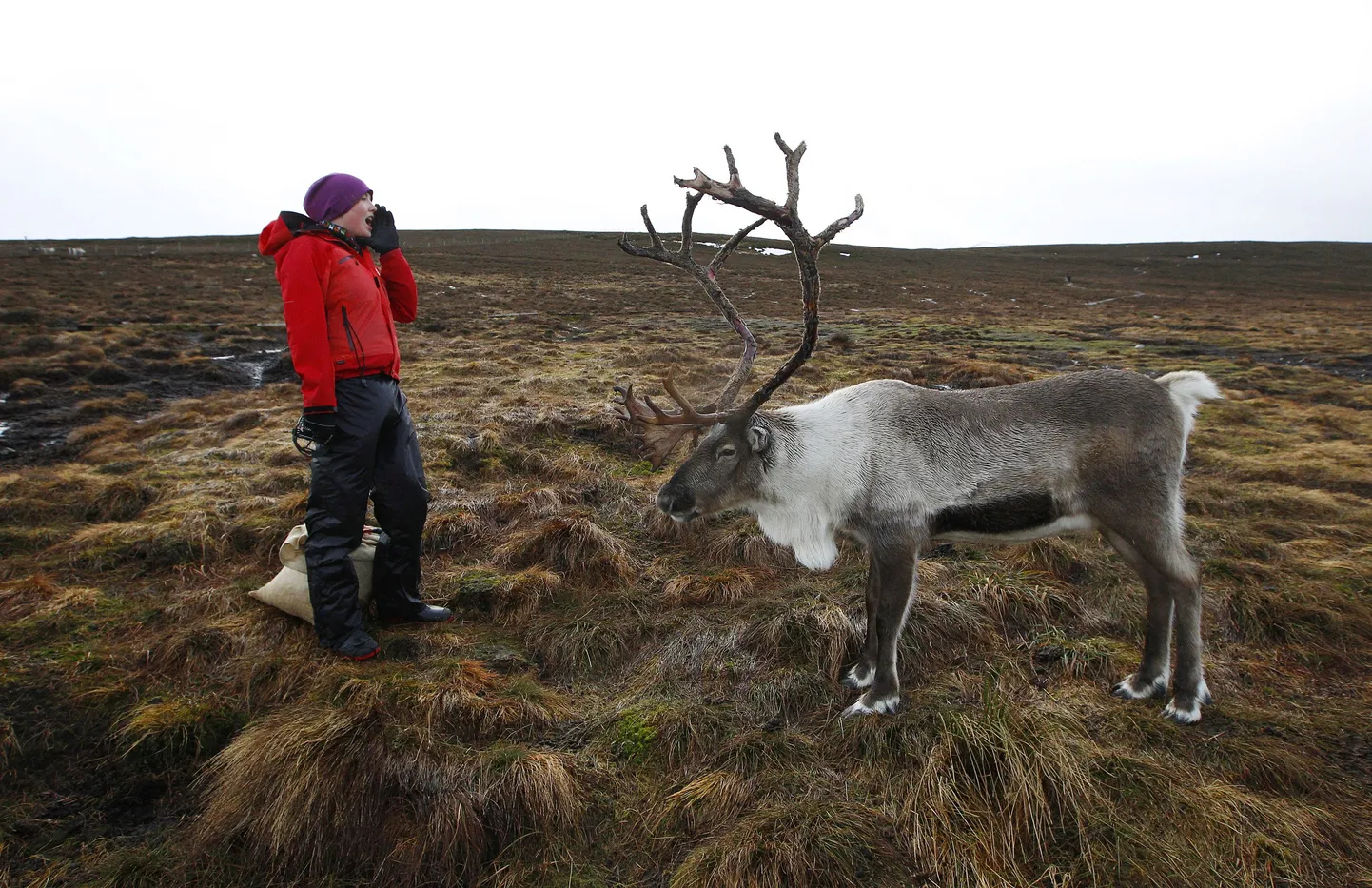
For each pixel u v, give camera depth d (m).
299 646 4.06
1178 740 3.36
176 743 3.45
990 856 2.79
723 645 4.20
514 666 4.14
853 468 3.79
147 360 15.74
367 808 3.06
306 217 3.62
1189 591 3.47
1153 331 28.34
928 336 23.95
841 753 3.38
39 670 3.88
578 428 8.98
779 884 2.68
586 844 2.98
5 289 29.33
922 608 4.43
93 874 2.85
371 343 3.75
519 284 44.16
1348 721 3.56
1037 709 3.47
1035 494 3.64
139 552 5.36
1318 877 2.67
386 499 4.08
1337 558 5.48
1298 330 29.72
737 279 52.41
